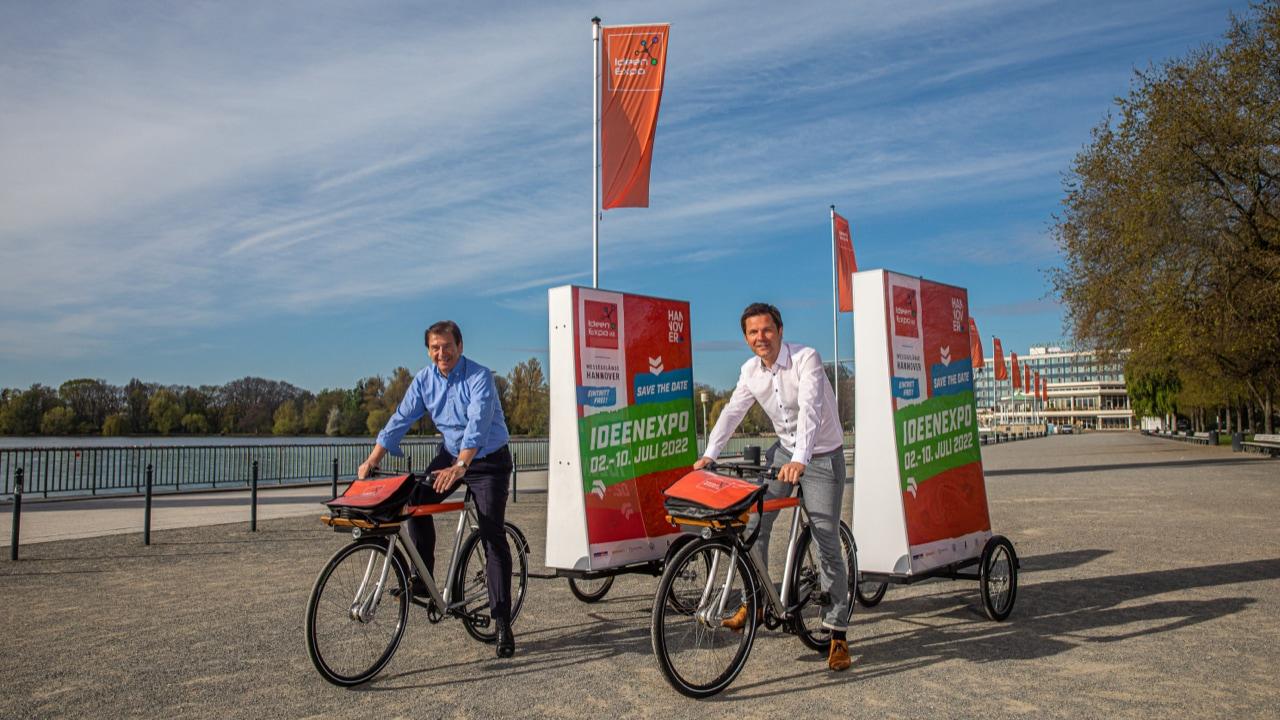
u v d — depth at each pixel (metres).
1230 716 3.99
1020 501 15.27
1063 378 178.00
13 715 4.07
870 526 5.71
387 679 4.64
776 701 4.22
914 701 4.20
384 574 4.68
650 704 4.18
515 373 71.81
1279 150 24.80
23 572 8.23
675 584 4.27
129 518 13.14
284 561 8.92
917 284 6.04
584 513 6.13
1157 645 5.25
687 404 7.19
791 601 4.88
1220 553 8.88
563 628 5.80
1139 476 22.19
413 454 25.89
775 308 4.99
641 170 11.48
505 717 4.01
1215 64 25.61
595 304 6.46
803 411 4.67
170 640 5.54
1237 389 45.28
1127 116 26.61
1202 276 26.02
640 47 11.53
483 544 5.15
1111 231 27.50
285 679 4.65
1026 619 5.98
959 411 6.29
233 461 21.30
